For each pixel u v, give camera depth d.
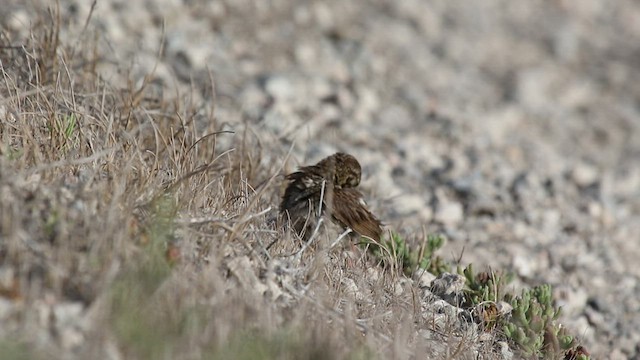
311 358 9.86
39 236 10.01
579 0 49.97
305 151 21.14
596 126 34.31
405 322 11.79
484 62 37.50
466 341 12.77
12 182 10.40
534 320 13.98
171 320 9.44
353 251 14.66
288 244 12.87
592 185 26.03
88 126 13.47
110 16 25.47
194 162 14.17
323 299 11.33
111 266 9.57
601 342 16.30
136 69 21.30
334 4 36.38
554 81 37.88
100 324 9.02
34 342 8.65
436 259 16.20
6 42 17.14
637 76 41.47
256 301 10.42
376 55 33.19
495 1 45.72
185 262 10.59
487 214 21.52
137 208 11.07
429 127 27.94
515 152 27.97
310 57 30.11
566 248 20.36
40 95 14.01
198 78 24.19
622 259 20.80
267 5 32.88
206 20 29.84
